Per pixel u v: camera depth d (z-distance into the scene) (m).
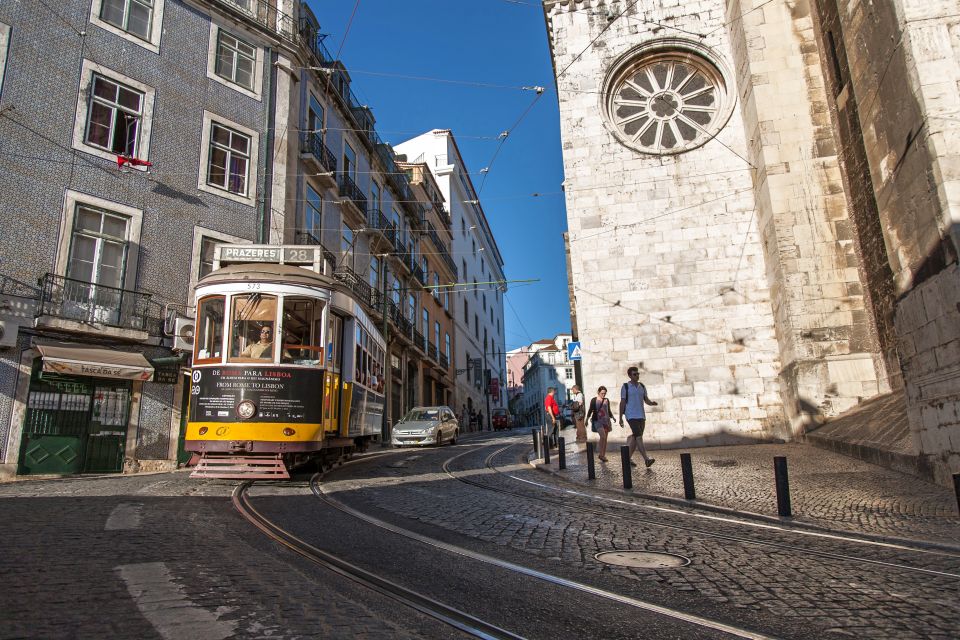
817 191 13.03
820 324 12.59
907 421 9.52
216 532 5.29
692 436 13.68
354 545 4.99
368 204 25.91
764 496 7.71
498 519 6.38
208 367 8.58
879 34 8.81
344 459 12.35
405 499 7.71
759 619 3.37
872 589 3.92
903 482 8.01
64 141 13.23
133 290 13.91
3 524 5.32
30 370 12.14
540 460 12.88
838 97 12.73
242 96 17.09
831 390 12.32
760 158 13.62
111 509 6.30
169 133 15.21
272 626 3.04
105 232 13.77
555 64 16.03
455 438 21.95
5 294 11.98
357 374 10.87
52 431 12.29
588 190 15.13
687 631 3.17
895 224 8.65
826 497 7.46
